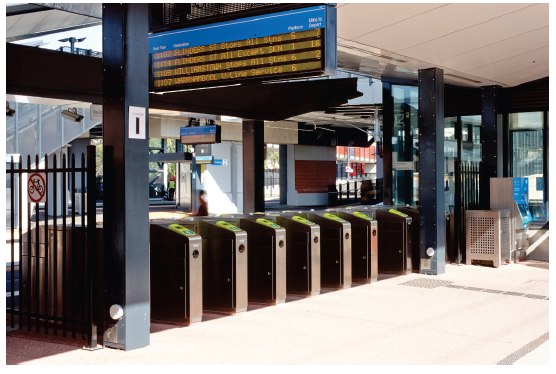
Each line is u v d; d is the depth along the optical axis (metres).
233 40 6.95
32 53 10.65
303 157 35.06
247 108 15.24
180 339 6.12
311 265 8.48
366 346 5.75
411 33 8.46
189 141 23.19
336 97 16.45
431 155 10.60
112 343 5.76
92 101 12.03
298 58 6.50
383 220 10.68
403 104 14.21
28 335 6.36
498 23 8.27
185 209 32.47
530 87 12.81
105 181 5.82
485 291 8.82
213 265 7.59
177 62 7.39
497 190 12.22
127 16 5.77
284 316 7.22
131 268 5.74
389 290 8.96
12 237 6.70
